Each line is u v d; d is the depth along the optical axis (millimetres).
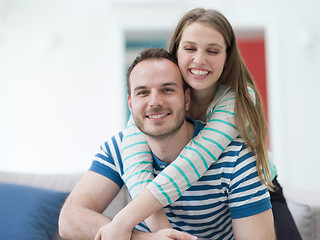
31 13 4219
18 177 2070
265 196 1242
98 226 1286
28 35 4207
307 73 4164
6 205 1905
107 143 1469
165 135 1256
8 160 4117
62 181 2049
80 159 4133
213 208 1331
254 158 1276
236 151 1270
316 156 4121
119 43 4211
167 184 1212
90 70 4211
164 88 1242
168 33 4398
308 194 1983
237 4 4180
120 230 1193
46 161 4129
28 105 4168
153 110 1230
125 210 1213
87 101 4184
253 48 4531
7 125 4152
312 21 4180
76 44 4223
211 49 1309
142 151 1362
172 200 1219
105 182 1420
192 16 1358
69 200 1397
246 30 4305
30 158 4129
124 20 4211
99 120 4172
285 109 4160
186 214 1371
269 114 4340
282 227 1510
